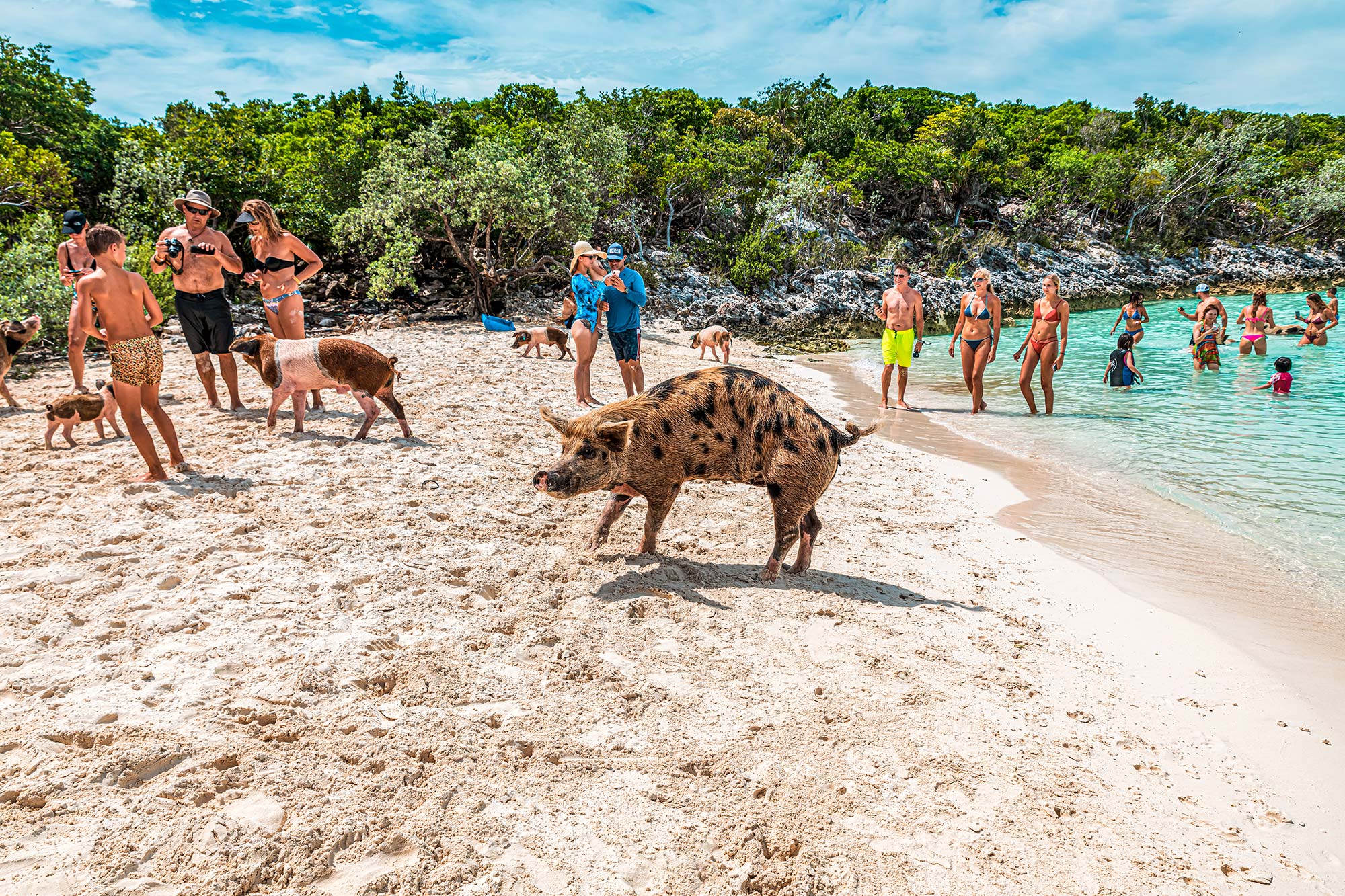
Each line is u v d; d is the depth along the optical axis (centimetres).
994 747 438
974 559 736
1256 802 410
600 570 613
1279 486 966
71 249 990
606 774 389
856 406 1485
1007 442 1198
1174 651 574
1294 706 503
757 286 3328
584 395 1162
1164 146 7256
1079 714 480
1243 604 654
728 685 477
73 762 353
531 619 530
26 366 1320
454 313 2209
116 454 799
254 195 2292
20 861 297
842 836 361
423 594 546
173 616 486
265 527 636
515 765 389
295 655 461
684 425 586
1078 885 344
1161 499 927
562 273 2534
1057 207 6097
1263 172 6744
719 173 3897
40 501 664
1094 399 1509
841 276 3656
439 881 312
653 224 3800
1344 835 388
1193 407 1414
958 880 341
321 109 3631
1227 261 6169
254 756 372
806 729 439
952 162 5394
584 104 3888
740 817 367
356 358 868
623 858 335
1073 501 917
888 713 460
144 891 290
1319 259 6594
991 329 1373
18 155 1912
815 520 642
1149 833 381
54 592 510
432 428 973
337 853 321
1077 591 675
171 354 1418
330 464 799
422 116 3167
